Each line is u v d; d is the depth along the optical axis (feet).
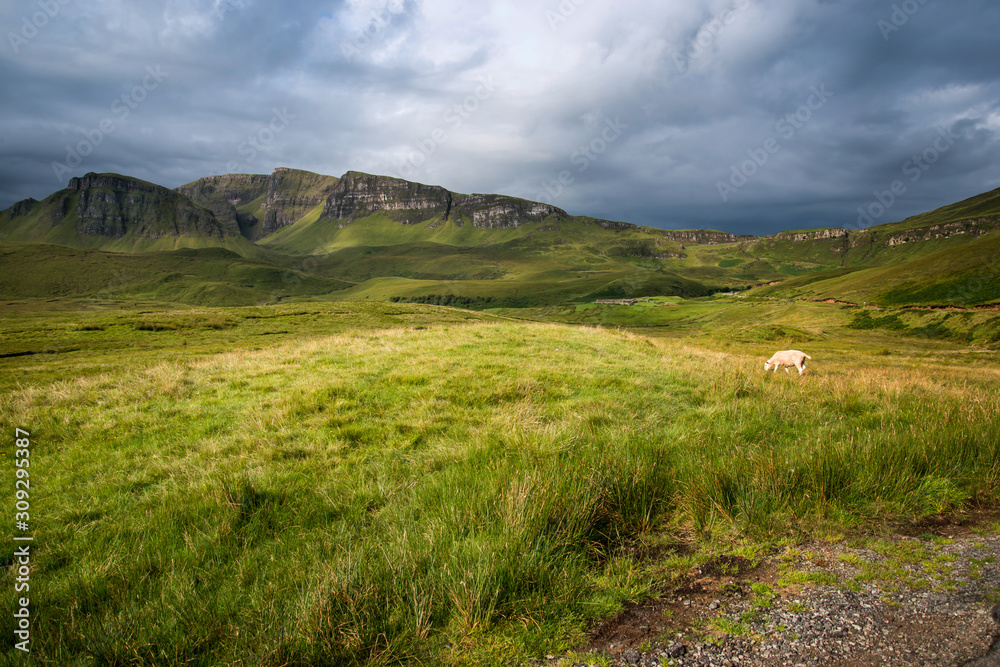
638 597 13.33
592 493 17.90
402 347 53.62
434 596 13.03
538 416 30.32
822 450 20.93
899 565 14.10
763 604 12.66
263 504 19.67
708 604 12.92
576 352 53.67
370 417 31.17
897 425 26.61
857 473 19.71
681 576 14.40
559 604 12.82
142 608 13.61
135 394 38.14
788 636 11.37
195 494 20.84
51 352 125.70
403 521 17.21
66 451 28.40
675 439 25.36
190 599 13.57
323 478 22.43
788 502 18.20
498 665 11.02
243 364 47.52
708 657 10.91
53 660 11.81
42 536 18.84
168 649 11.99
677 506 18.56
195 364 49.70
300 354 51.96
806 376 49.78
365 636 11.76
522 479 18.58
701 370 46.52
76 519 20.29
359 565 13.89
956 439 22.72
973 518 17.22
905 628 11.32
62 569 16.47
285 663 11.10
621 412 31.76
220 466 24.21
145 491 22.57
